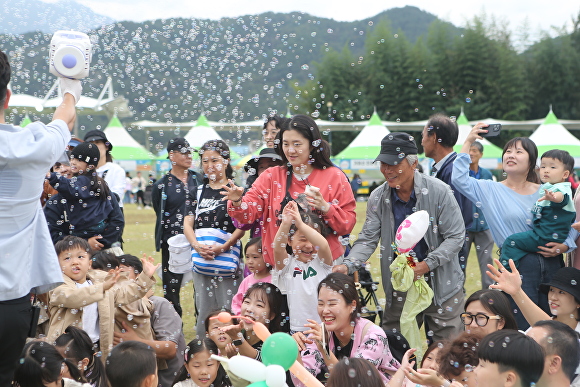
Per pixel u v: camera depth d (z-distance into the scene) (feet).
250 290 8.11
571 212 8.39
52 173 10.65
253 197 8.98
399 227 8.22
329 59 82.64
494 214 9.16
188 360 7.52
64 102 6.05
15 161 5.22
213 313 8.13
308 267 8.30
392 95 81.61
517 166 9.09
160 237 13.04
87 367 7.53
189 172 13.51
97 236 11.05
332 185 8.75
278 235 8.14
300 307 8.29
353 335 7.53
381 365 7.40
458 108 81.00
